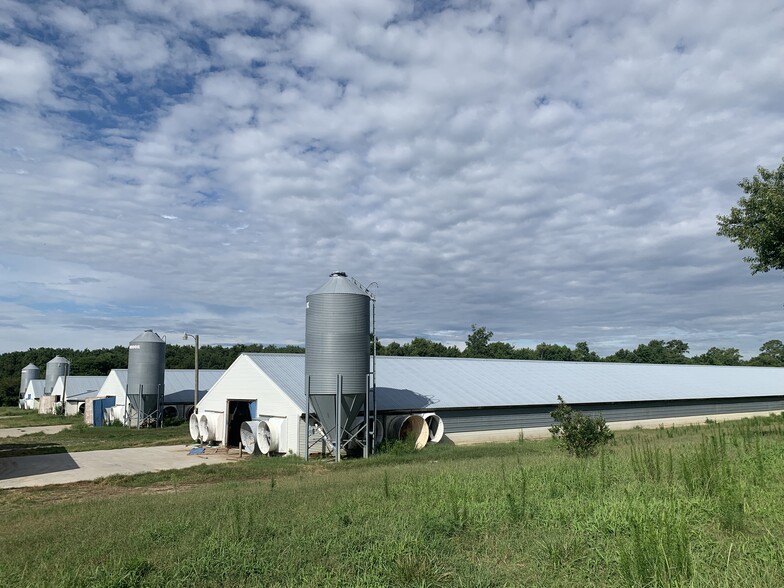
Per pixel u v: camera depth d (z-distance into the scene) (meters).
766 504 8.58
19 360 125.12
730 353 111.69
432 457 25.06
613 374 47.12
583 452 19.03
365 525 9.27
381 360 37.38
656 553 6.02
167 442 35.56
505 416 34.34
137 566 7.69
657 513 7.62
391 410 29.72
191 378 57.53
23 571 8.23
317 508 11.48
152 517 11.97
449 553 7.71
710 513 8.31
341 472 20.88
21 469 24.92
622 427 40.78
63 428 48.94
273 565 7.64
